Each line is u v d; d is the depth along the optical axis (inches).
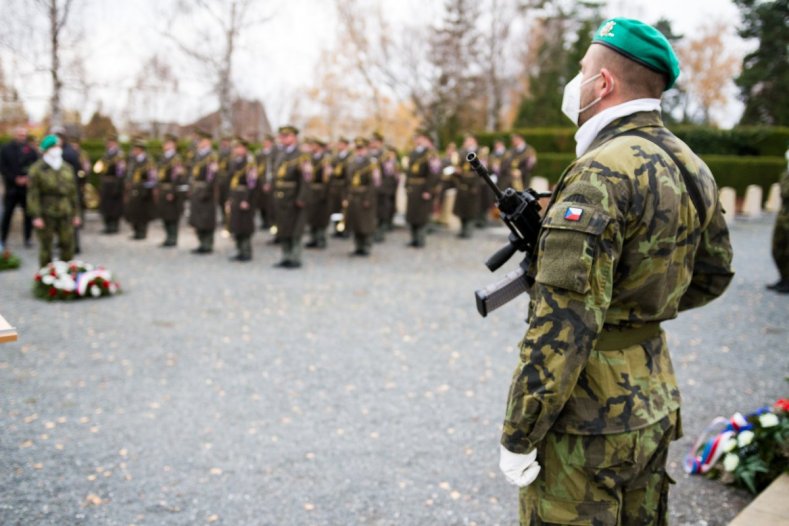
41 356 228.7
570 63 1163.3
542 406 67.1
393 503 139.0
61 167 355.9
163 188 459.5
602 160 69.7
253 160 412.2
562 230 67.5
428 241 516.4
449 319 286.4
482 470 154.1
